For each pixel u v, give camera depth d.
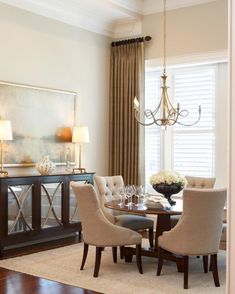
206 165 6.64
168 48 6.33
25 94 5.46
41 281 3.82
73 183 4.18
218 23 5.85
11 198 4.77
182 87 6.85
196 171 6.73
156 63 6.55
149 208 4.08
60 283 3.77
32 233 5.02
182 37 6.18
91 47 6.54
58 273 4.07
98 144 6.69
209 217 3.61
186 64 6.41
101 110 6.75
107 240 3.94
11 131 4.98
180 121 6.89
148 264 4.48
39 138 5.65
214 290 3.61
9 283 3.76
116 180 5.22
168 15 6.31
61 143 6.00
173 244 3.76
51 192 5.30
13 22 5.32
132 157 6.63
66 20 6.08
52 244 5.35
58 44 5.98
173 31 6.27
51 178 5.28
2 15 5.19
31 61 5.57
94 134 6.62
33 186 5.03
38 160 5.62
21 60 5.43
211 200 3.56
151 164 7.14
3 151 5.16
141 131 6.60
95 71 6.62
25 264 4.39
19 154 5.37
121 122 6.75
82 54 6.38
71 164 6.16
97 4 5.92
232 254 1.23
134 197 4.84
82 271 4.14
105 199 4.91
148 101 7.15
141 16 6.57
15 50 5.36
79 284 3.74
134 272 4.14
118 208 4.08
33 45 5.60
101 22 6.58
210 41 5.93
